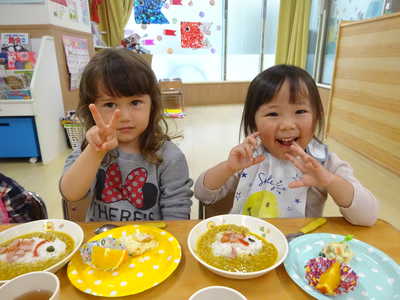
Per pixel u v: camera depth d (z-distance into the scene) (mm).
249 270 554
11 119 2666
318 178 728
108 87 791
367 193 746
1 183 1014
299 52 5457
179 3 5520
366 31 2768
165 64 5824
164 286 526
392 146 2488
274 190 980
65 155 3000
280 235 630
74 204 1026
